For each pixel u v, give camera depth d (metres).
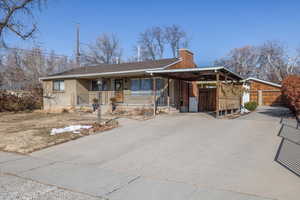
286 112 15.68
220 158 5.86
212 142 7.41
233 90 15.22
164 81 16.09
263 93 24.25
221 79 15.95
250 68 43.56
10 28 16.88
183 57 18.28
